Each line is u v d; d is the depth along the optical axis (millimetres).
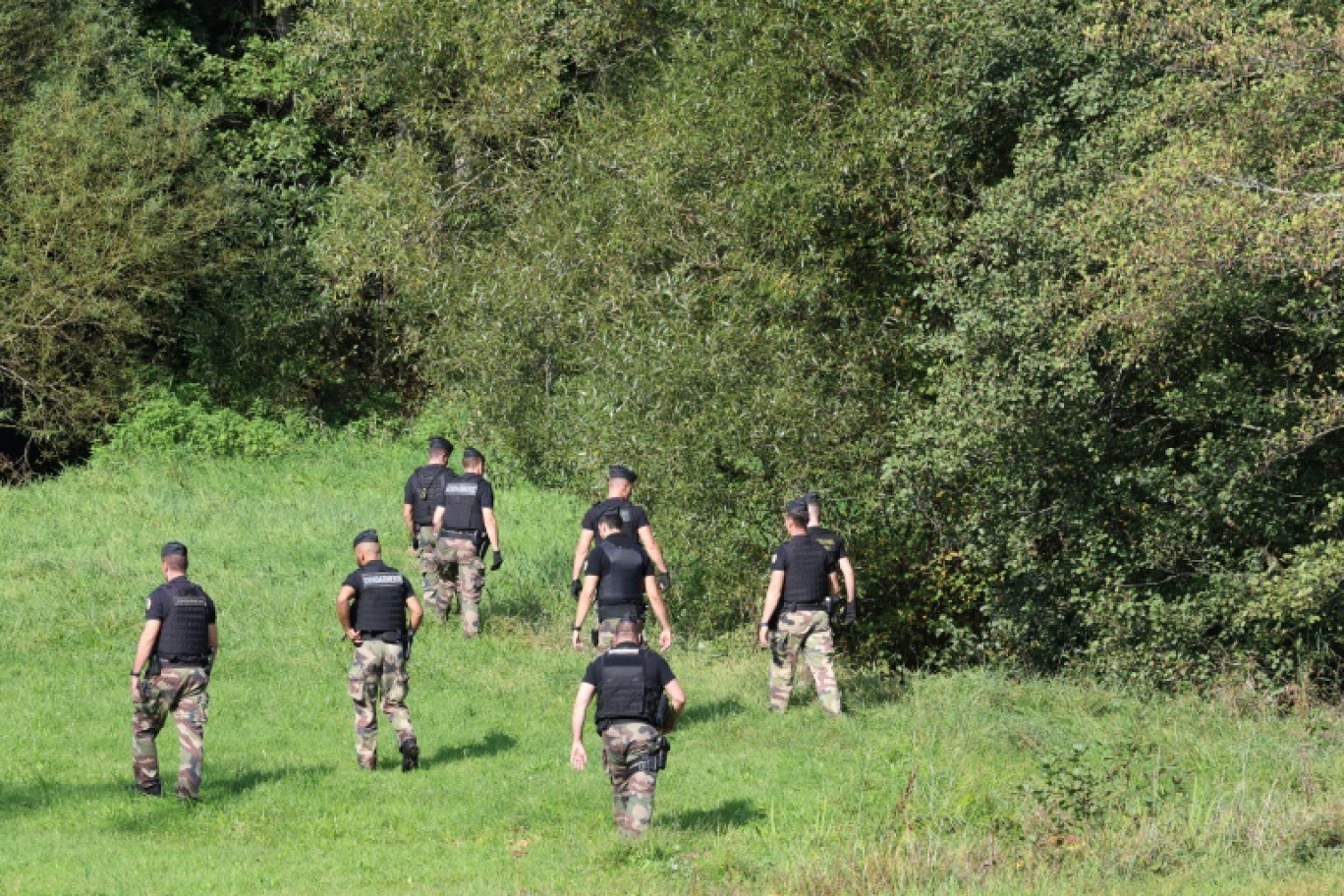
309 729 20469
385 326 49000
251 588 28641
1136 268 20859
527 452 29641
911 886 13555
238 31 52656
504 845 15578
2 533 32438
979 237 25156
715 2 30688
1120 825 15469
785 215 28250
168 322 44625
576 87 39312
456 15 36438
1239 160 21234
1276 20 21562
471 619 25734
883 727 20609
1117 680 24672
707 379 26672
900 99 28719
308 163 48844
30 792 16922
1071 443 24734
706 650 26422
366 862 14781
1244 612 22891
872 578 30250
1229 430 24547
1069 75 26219
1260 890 12898
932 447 25750
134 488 38656
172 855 14836
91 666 23188
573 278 29484
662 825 15945
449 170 41250
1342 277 21203
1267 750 19453
